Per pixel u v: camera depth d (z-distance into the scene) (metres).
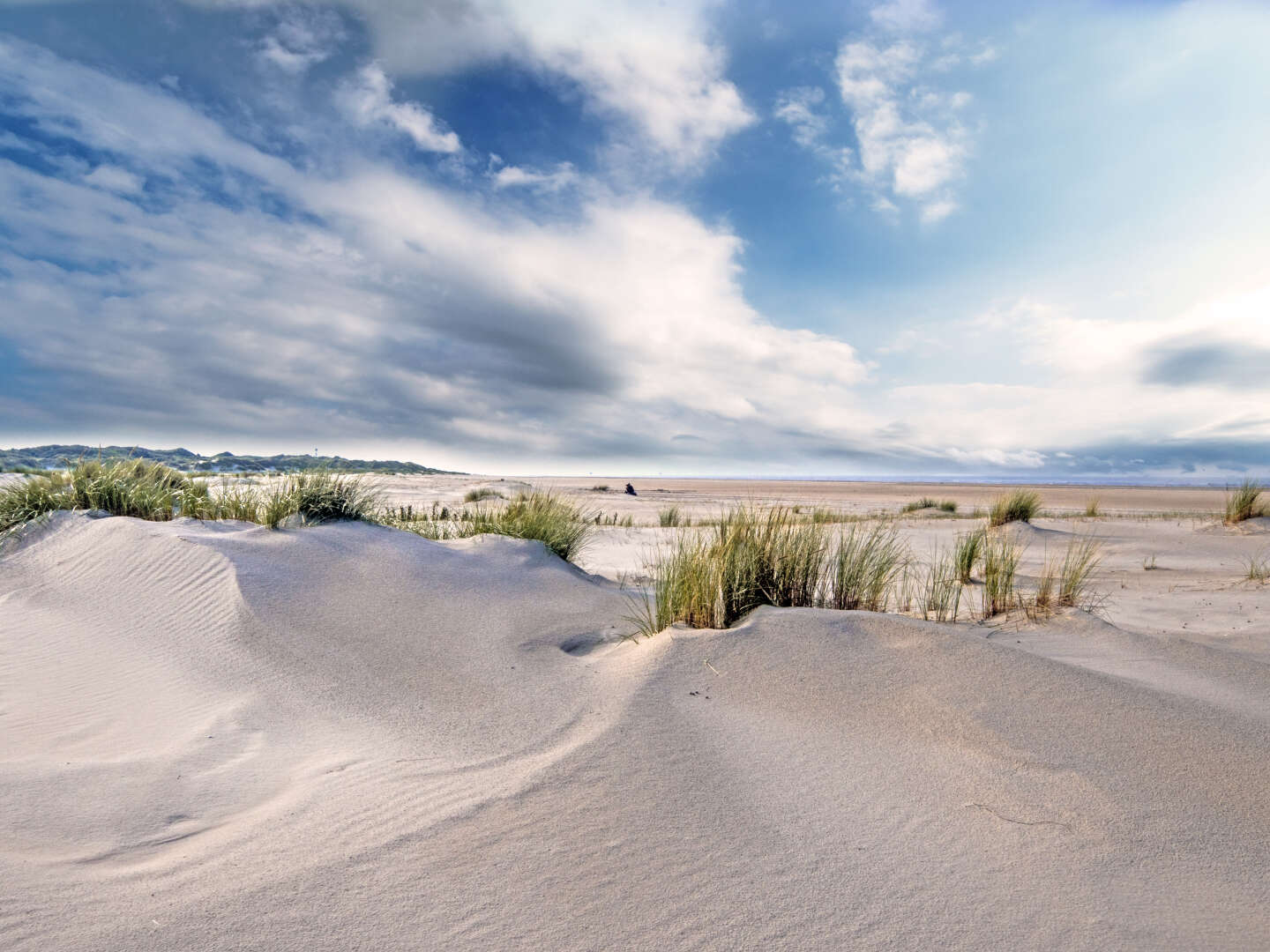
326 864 1.77
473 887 1.68
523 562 5.79
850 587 4.61
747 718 2.73
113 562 5.29
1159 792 2.11
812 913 1.57
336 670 3.54
